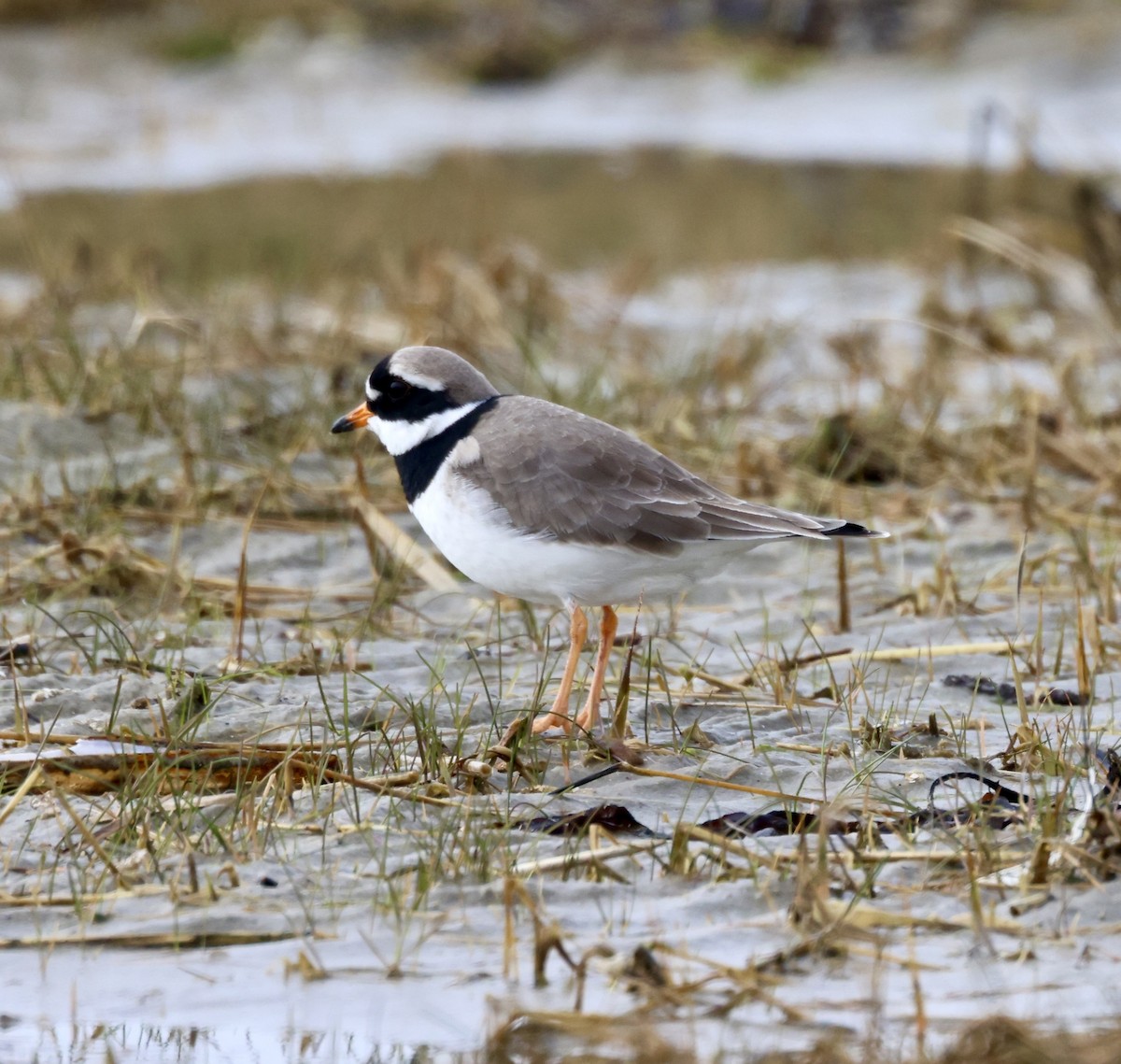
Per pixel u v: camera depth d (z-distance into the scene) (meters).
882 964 7.09
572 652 9.76
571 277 23.30
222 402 16.08
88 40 36.94
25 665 10.70
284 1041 6.68
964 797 8.45
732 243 25.98
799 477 15.02
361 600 12.50
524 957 7.17
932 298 20.75
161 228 25.64
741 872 7.80
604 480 9.59
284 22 38.72
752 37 38.75
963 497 14.84
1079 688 10.32
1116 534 13.70
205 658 10.99
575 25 39.09
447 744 9.40
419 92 36.94
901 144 33.09
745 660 11.24
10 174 28.88
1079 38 34.66
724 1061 6.45
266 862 7.93
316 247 23.92
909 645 11.47
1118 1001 6.79
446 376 10.08
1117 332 19.89
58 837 8.23
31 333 17.64
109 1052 6.66
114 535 12.93
